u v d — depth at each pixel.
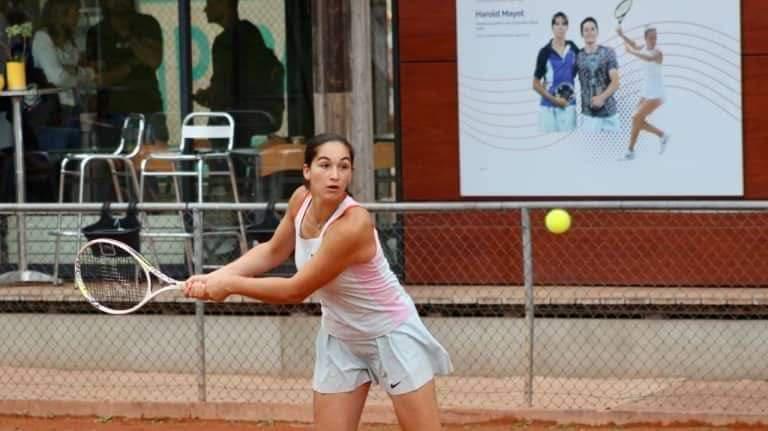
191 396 20.72
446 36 22.41
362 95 22.53
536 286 22.17
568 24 22.08
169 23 24.17
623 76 22.03
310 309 21.61
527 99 22.30
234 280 13.69
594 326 20.89
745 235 21.64
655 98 21.97
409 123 22.61
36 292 22.42
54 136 24.69
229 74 24.05
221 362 21.78
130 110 24.44
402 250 22.61
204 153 24.03
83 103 24.58
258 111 24.02
